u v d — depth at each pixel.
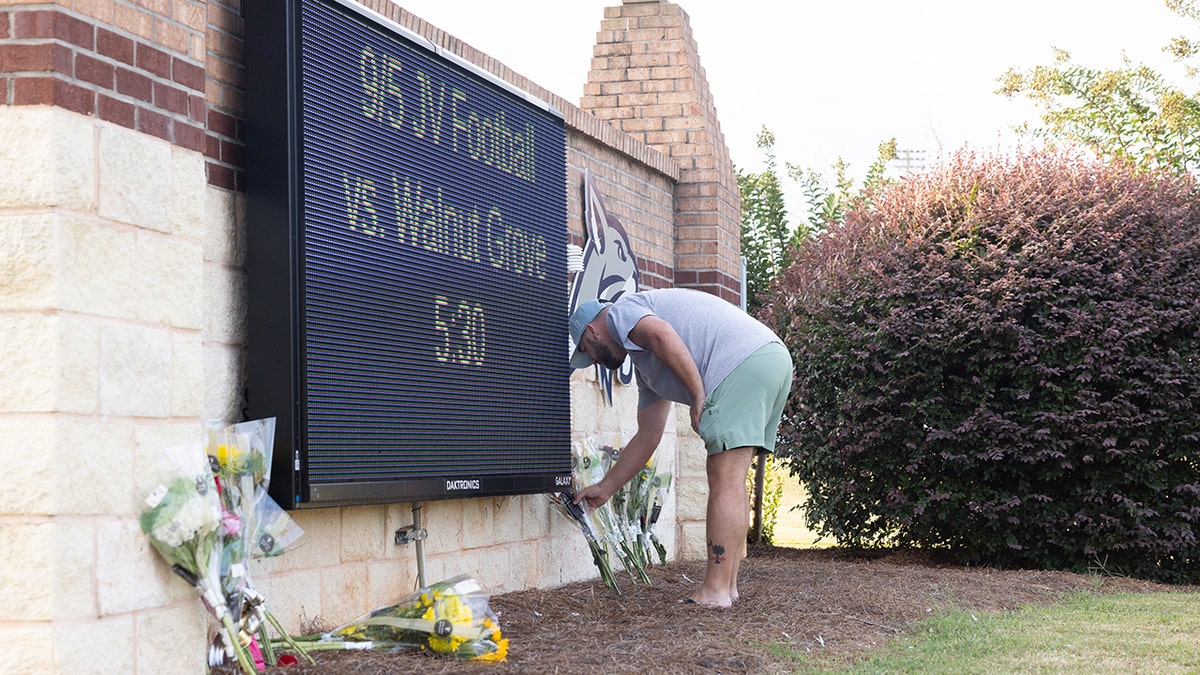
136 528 3.60
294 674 4.10
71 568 3.33
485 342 5.96
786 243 17.17
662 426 6.68
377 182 5.08
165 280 3.78
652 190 8.96
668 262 9.27
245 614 4.07
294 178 4.52
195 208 3.95
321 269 4.65
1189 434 9.11
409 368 5.26
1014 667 4.93
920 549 10.68
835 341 10.19
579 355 6.54
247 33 4.56
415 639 4.65
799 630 5.55
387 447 5.06
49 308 3.32
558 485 6.66
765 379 6.02
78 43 3.46
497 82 6.23
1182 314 9.29
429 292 5.45
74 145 3.42
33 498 3.28
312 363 4.57
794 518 15.93
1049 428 9.28
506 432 6.14
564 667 4.40
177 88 3.90
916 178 10.97
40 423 3.30
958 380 9.68
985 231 9.92
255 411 4.49
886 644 5.41
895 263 10.12
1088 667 4.99
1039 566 9.75
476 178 5.96
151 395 3.69
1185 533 9.21
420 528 5.54
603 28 9.77
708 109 9.95
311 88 4.64
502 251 6.20
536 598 6.39
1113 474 9.39
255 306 4.51
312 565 4.96
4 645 3.26
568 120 7.34
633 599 6.59
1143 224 9.72
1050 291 9.46
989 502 9.44
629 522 7.24
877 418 9.91
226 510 4.03
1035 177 10.12
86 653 3.37
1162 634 5.99
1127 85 18.58
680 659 4.63
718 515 6.12
